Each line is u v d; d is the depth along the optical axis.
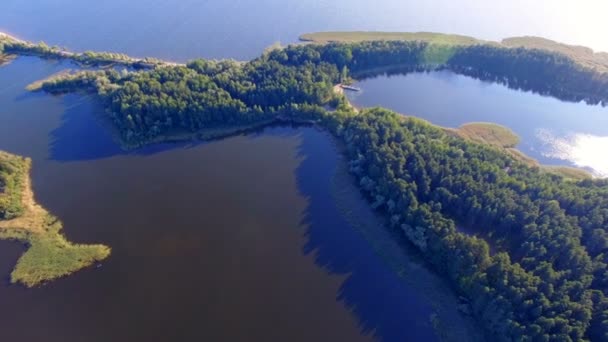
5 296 111.25
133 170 152.88
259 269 119.38
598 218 109.44
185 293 112.88
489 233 118.75
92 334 103.56
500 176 127.81
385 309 109.50
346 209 137.38
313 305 110.44
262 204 140.38
